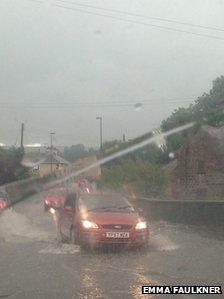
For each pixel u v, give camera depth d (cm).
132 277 1060
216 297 892
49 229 2050
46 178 8200
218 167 4034
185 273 1100
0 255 1361
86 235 1434
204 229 2003
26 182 5859
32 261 1262
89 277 1062
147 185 3475
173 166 4644
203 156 4147
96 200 1599
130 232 1435
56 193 3325
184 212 2231
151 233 1869
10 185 4481
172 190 4094
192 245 1546
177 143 5919
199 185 4138
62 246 1527
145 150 6131
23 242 1633
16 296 900
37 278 1054
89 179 7250
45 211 3197
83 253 1394
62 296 897
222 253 1386
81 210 1544
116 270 1138
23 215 2820
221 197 3847
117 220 1447
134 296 895
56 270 1141
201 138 4209
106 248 1456
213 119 6203
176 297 889
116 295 902
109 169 4012
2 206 3023
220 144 4084
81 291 935
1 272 1121
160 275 1079
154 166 3525
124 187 3675
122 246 1433
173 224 2225
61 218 1691
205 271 1122
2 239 1716
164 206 2456
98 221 1438
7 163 6153
